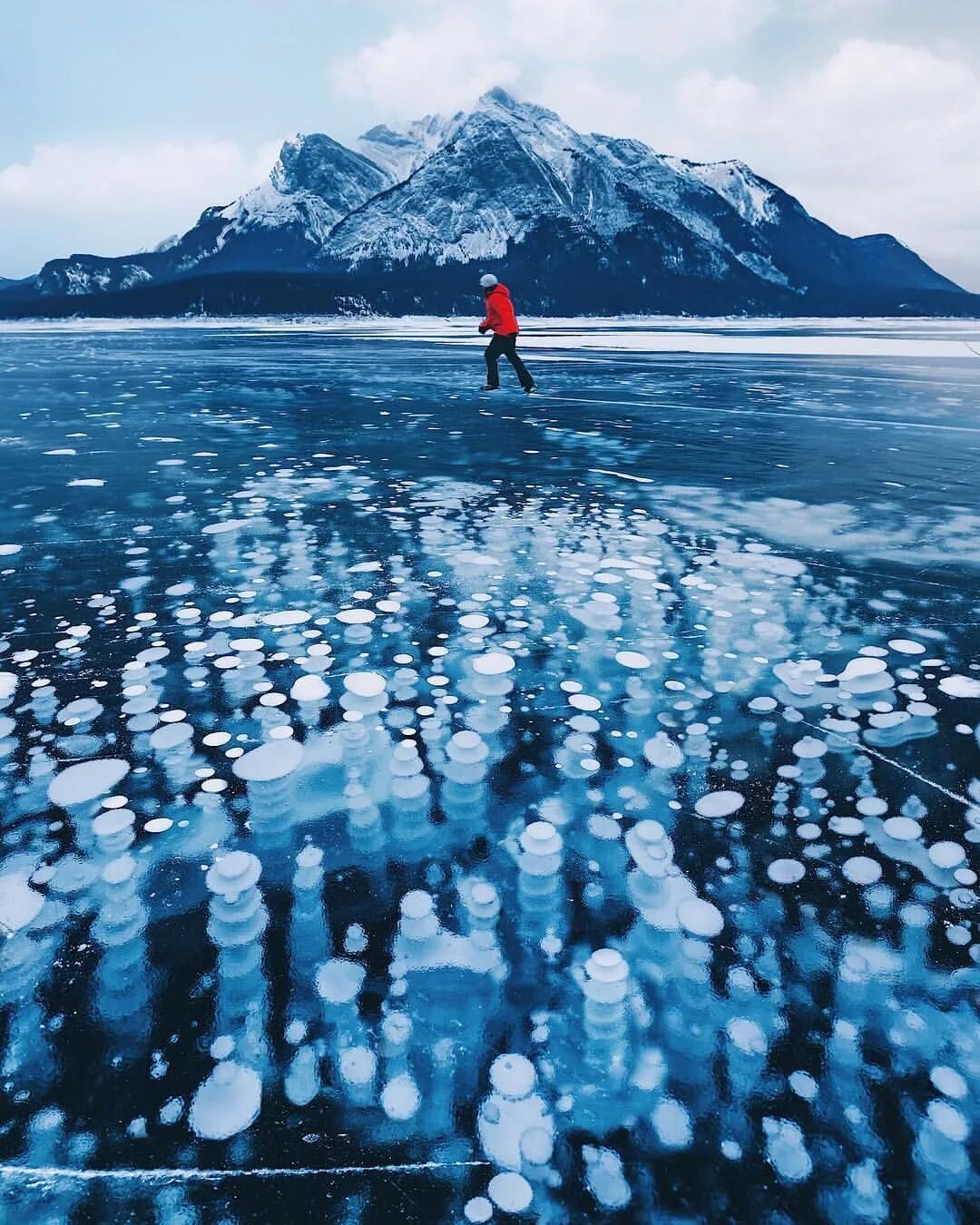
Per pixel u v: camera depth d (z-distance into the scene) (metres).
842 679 2.00
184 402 7.92
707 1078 0.94
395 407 7.57
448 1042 0.98
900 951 1.13
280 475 4.52
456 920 1.18
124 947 1.13
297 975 1.08
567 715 1.82
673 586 2.70
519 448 5.39
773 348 18.81
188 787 1.53
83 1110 0.89
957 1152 0.86
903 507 3.83
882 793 1.52
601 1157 0.85
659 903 1.22
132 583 2.71
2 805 1.47
